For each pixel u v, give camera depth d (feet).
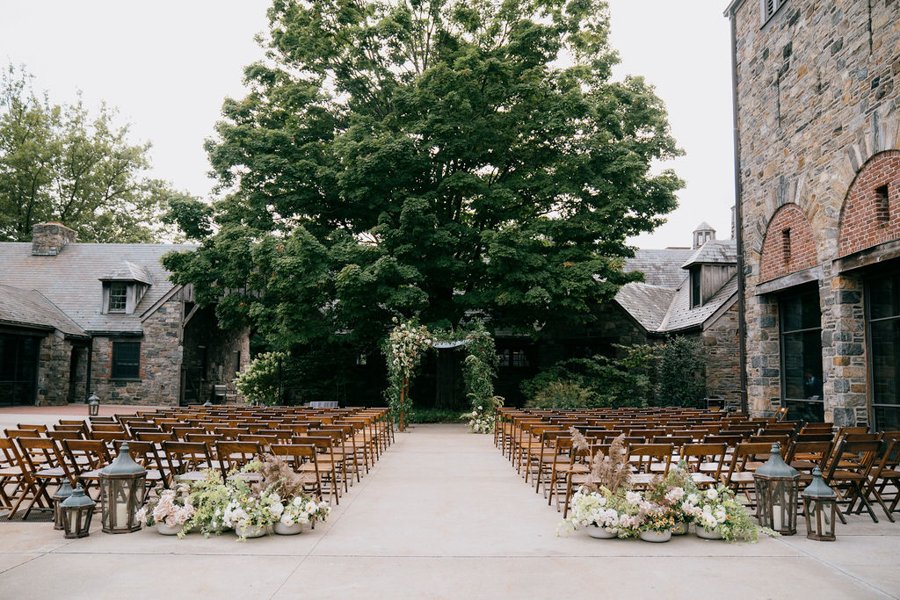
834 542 21.21
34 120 133.69
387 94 72.64
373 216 71.67
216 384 108.37
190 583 16.97
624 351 77.46
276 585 16.84
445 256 66.85
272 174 68.39
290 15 72.23
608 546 20.67
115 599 15.79
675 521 22.02
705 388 68.33
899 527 23.38
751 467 29.99
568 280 63.41
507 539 21.48
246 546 20.56
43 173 132.87
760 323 49.62
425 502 27.58
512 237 62.08
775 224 47.60
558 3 67.51
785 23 45.88
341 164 66.69
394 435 58.44
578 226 66.54
